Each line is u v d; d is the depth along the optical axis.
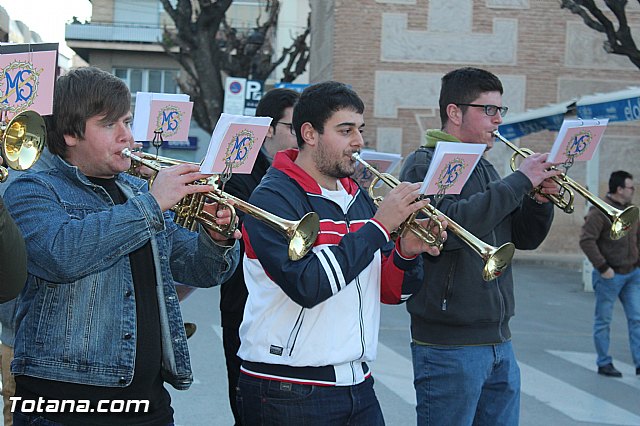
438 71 19.91
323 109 3.19
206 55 17.44
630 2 19.56
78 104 2.71
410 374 7.50
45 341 2.59
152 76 36.22
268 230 3.03
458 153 3.22
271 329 3.09
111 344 2.62
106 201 2.79
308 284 2.91
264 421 3.12
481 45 19.92
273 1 21.19
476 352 3.83
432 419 3.88
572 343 9.45
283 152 3.35
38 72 2.35
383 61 19.83
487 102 4.09
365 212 3.36
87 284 2.63
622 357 8.72
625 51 12.85
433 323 3.86
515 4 19.86
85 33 35.47
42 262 2.50
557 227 20.25
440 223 3.28
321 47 21.95
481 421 4.01
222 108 17.77
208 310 10.65
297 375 3.07
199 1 17.12
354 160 3.26
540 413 6.43
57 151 2.79
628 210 4.04
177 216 2.86
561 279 15.97
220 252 2.96
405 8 19.78
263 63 22.03
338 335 3.09
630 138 19.95
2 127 2.28
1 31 23.88
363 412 3.18
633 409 6.65
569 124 3.73
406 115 19.92
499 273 3.39
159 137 3.00
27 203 2.61
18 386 2.67
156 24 35.81
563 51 19.98
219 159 2.67
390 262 3.33
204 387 6.75
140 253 2.78
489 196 3.72
